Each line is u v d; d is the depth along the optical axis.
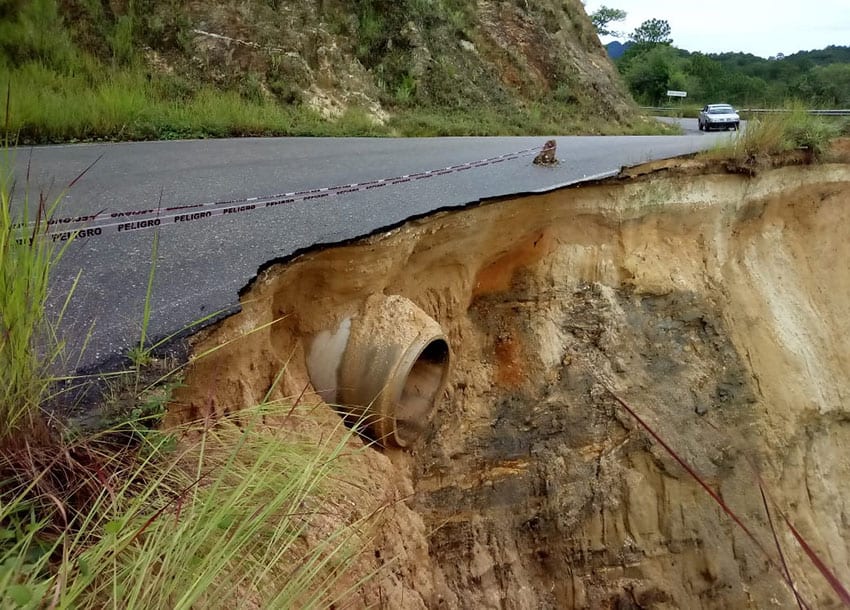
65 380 3.04
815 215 10.34
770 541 7.86
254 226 5.30
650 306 8.08
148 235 4.99
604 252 7.91
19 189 6.00
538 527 6.62
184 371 3.39
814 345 9.42
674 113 34.16
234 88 13.26
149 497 2.48
